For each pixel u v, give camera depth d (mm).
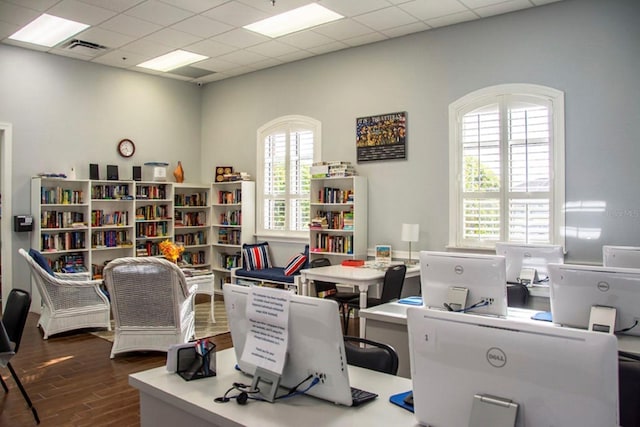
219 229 8016
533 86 5008
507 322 1225
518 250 3553
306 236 6914
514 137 5160
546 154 4973
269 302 1760
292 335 1698
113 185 7059
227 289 1953
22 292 3424
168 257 5863
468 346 1278
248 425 1536
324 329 1596
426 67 5742
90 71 7035
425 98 5746
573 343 1118
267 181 7461
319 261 5832
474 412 1257
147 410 1954
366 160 6242
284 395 1755
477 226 5379
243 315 1874
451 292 2764
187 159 8219
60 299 5168
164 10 5148
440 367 1343
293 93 7074
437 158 5652
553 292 2459
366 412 1628
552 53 4906
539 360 1160
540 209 5008
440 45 5633
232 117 7922
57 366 4262
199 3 4957
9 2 4922
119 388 3754
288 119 7129
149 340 4504
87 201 6656
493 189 5281
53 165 6621
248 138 7699
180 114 8125
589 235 4707
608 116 4605
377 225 6176
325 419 1575
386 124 6051
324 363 1635
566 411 1132
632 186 4488
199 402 1730
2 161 6234
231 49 6484
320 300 1604
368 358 2266
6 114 6203
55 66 6664
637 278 2217
